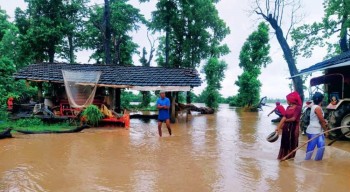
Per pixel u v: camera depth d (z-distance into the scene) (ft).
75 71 52.70
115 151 28.40
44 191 16.76
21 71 57.52
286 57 73.00
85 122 47.70
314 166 22.80
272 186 17.94
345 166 22.72
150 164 23.29
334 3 66.74
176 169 21.80
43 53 99.35
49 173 20.39
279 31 73.72
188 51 112.57
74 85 50.80
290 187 17.75
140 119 68.74
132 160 24.62
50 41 96.73
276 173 20.83
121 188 17.42
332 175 20.24
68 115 52.29
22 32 101.09
